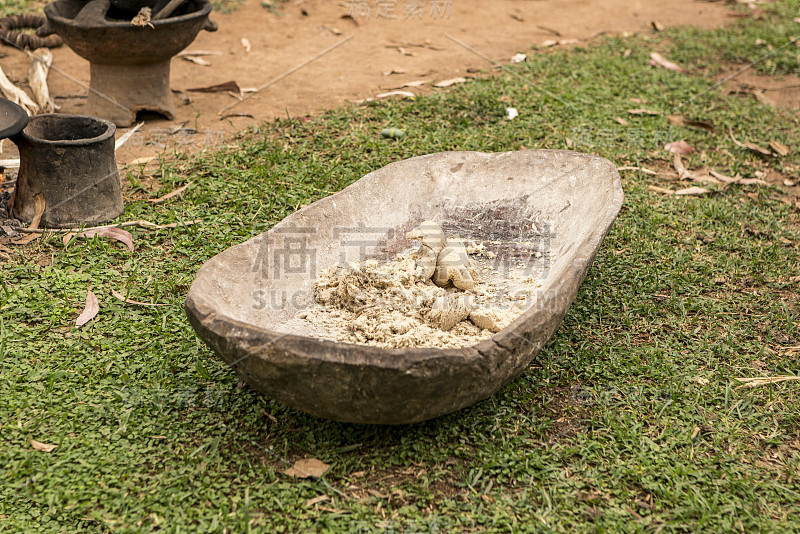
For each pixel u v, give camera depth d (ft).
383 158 19.72
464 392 9.78
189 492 9.86
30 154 15.62
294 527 9.52
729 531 9.59
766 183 19.84
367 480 10.32
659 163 21.01
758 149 21.43
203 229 16.39
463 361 9.37
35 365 12.00
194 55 28.02
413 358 9.07
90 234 15.83
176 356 12.52
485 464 10.46
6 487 9.80
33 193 15.97
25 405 11.12
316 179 18.78
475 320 12.31
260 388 9.97
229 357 9.64
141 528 9.30
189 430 11.02
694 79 26.68
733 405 11.81
